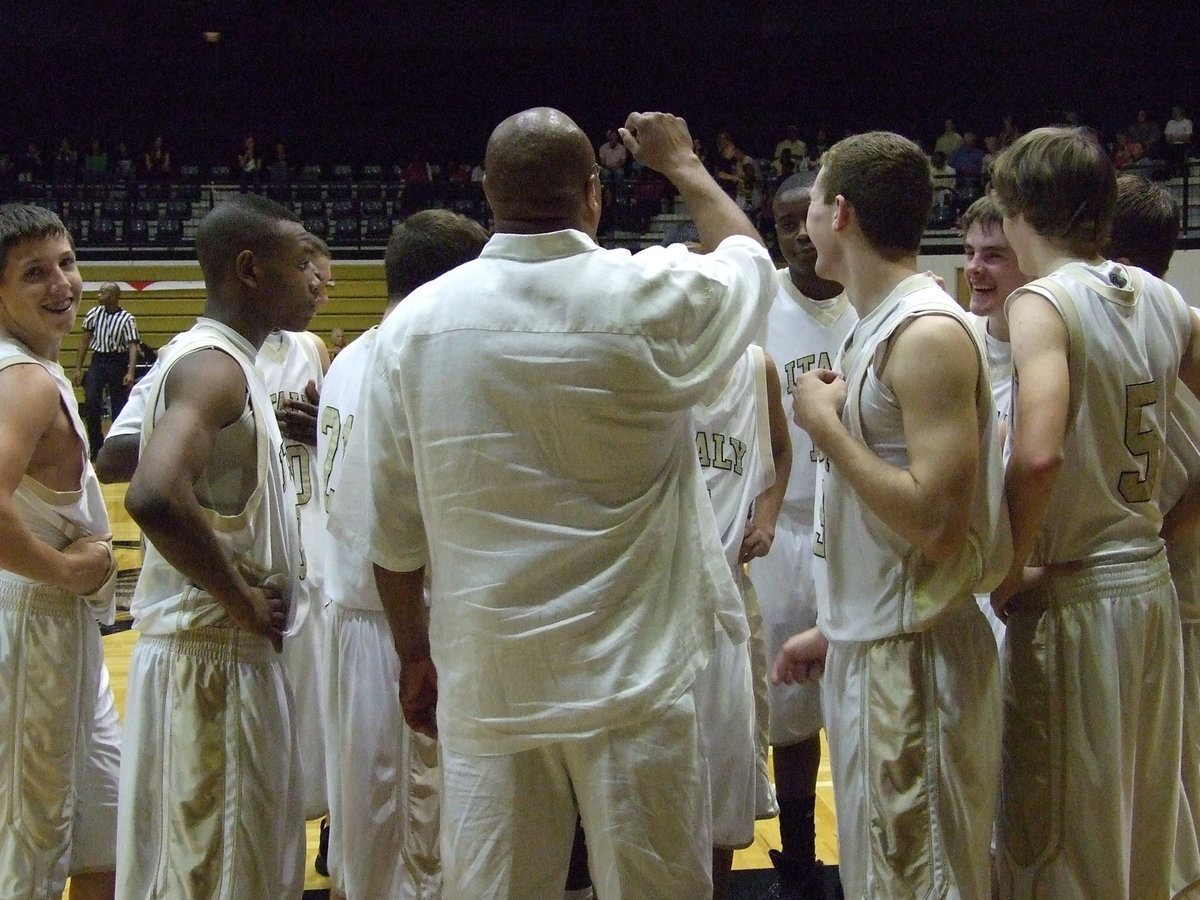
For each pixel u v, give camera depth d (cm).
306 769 271
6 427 205
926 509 169
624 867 162
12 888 214
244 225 204
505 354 159
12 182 1565
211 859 192
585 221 168
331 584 242
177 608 197
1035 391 185
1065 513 198
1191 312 213
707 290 167
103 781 230
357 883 237
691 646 168
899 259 183
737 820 231
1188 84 1697
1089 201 198
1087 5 1711
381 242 1523
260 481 200
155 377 196
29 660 217
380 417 168
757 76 1905
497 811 164
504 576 160
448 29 1891
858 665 188
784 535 295
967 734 182
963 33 1797
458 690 165
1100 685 195
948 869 180
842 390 187
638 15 1877
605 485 162
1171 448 225
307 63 1905
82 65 1858
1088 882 196
